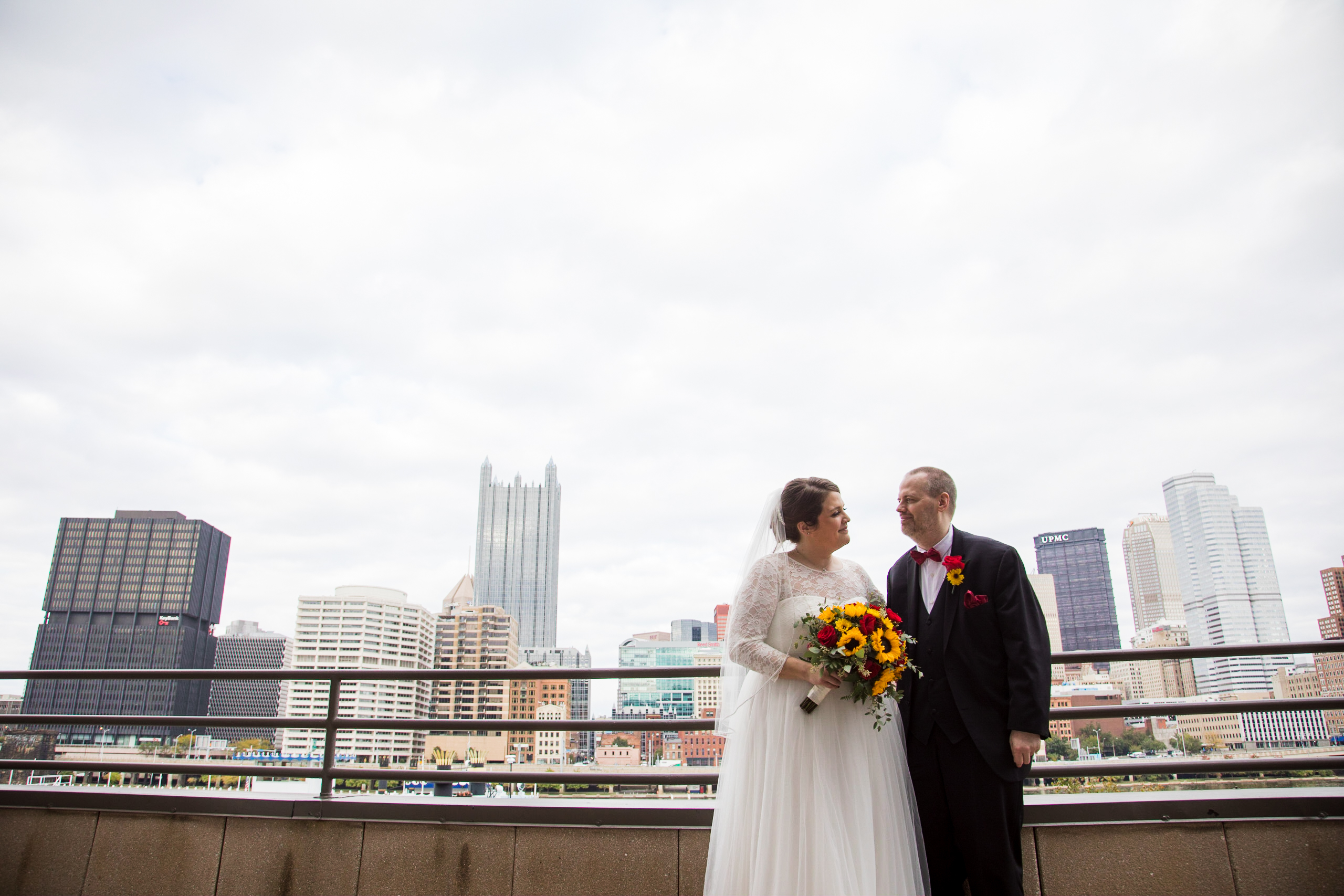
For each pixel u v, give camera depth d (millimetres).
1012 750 2887
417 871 3668
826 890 2688
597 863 3535
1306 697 3449
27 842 4051
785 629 3045
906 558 3461
